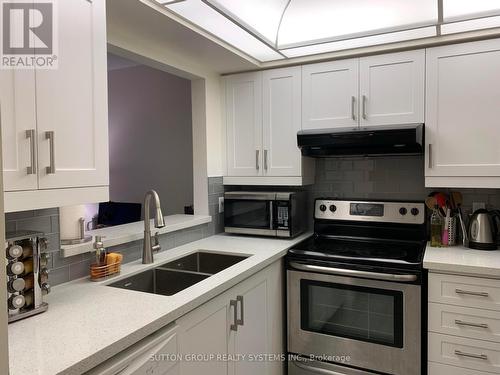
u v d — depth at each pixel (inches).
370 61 89.0
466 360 72.4
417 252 83.6
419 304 75.0
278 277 86.9
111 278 64.9
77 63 49.6
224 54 87.0
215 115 104.3
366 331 81.0
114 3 60.9
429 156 84.3
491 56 78.3
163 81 153.9
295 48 87.4
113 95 165.6
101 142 53.0
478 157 80.1
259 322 77.5
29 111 43.6
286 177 98.8
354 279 80.8
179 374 52.9
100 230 79.1
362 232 97.4
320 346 85.0
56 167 46.8
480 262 72.4
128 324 46.0
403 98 86.3
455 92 81.5
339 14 75.4
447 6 69.6
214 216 104.1
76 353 39.0
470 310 71.7
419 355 75.6
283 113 98.4
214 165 103.8
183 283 71.3
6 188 41.3
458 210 88.0
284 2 73.6
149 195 72.2
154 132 156.7
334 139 86.9
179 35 75.0
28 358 38.0
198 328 57.3
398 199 99.0
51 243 59.9
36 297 49.1
